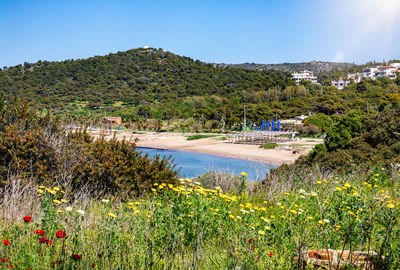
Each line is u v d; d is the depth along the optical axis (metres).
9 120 6.41
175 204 3.67
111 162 6.37
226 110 95.12
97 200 5.61
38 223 3.33
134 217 3.60
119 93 166.88
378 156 12.38
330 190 5.08
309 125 72.00
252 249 2.79
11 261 2.44
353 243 2.99
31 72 197.75
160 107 128.88
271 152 49.38
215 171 9.30
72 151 6.26
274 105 101.38
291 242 3.05
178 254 2.81
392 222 3.12
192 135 79.38
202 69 198.00
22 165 5.48
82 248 2.70
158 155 7.59
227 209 4.03
